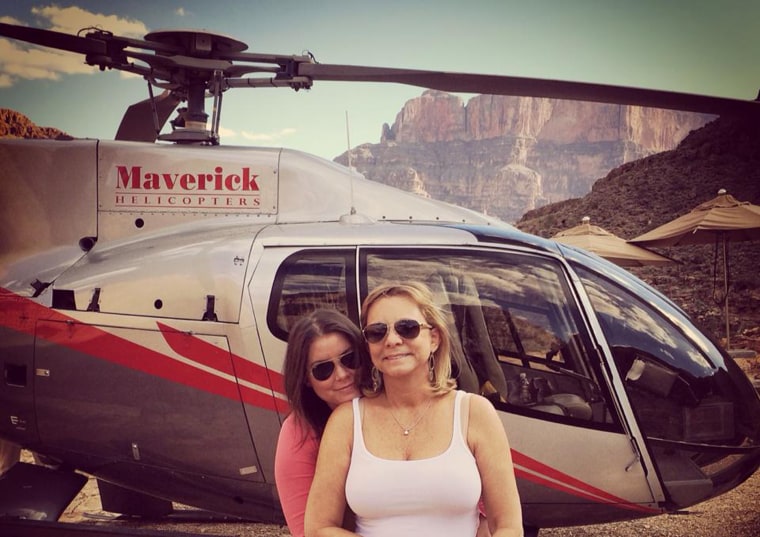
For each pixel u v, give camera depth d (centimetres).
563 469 372
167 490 423
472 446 204
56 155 457
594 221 4109
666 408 375
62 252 446
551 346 380
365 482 200
